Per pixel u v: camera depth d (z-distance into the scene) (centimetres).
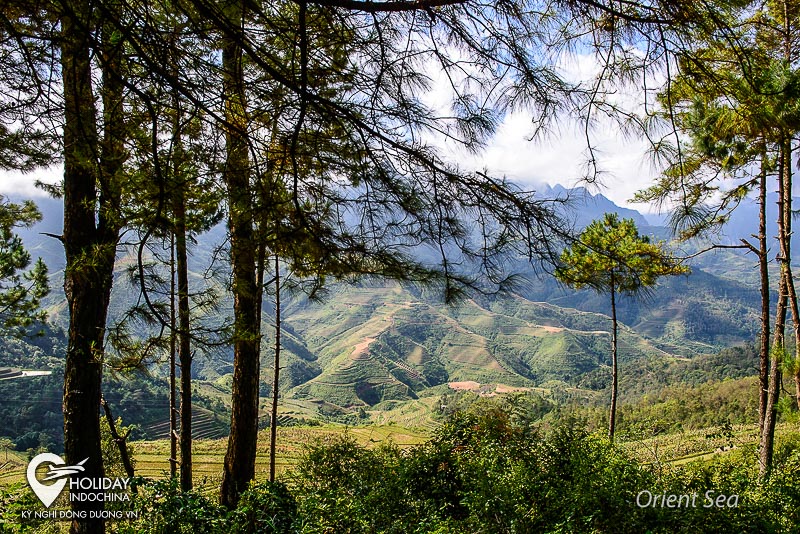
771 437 773
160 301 265
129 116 215
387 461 809
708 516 436
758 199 766
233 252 264
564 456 662
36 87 211
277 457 2884
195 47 205
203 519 488
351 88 203
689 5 178
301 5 169
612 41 199
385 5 175
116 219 234
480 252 203
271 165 210
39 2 188
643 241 708
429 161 193
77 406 489
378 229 209
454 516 590
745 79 219
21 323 958
